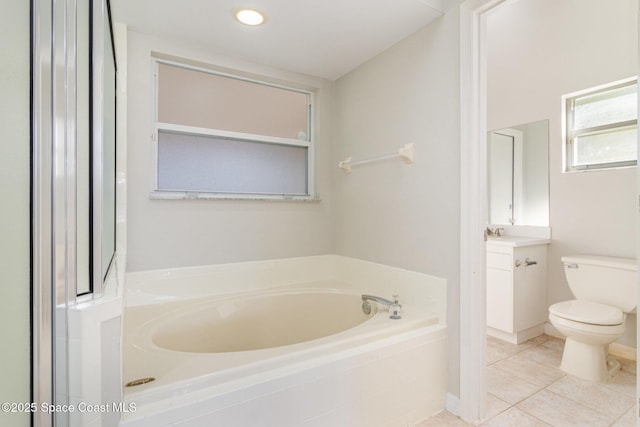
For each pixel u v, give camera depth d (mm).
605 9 2316
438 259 1713
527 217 2791
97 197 842
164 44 1918
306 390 1209
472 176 1540
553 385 1881
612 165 2361
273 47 2025
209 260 2080
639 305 1053
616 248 2270
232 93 2238
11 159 465
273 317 2088
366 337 1437
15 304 482
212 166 2160
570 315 1962
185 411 986
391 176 2031
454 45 1627
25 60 503
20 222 495
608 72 2305
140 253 1866
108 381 829
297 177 2514
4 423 448
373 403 1387
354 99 2355
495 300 2512
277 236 2344
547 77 2652
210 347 1841
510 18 2889
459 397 1584
